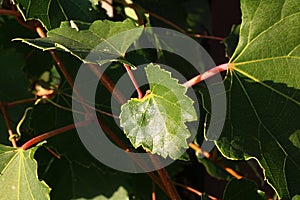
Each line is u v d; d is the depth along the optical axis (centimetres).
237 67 78
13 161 80
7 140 95
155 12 99
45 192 78
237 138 76
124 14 96
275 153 77
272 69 78
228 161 99
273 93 78
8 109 98
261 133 77
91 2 81
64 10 81
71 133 90
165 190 88
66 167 95
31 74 101
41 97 92
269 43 78
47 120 91
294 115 78
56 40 76
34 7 79
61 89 92
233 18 105
